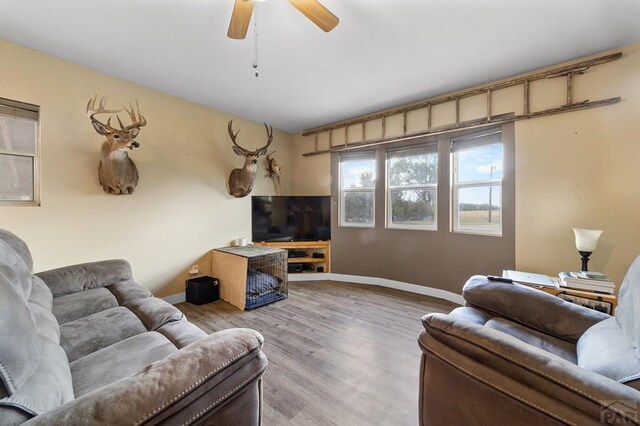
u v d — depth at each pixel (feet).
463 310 5.67
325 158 14.35
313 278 13.87
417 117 11.31
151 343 4.56
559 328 4.73
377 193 12.82
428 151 11.36
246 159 11.51
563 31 6.67
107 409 2.25
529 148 8.67
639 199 7.09
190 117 10.89
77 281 6.57
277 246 13.38
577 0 5.67
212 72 8.64
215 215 11.76
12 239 5.41
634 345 3.12
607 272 7.48
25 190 7.35
